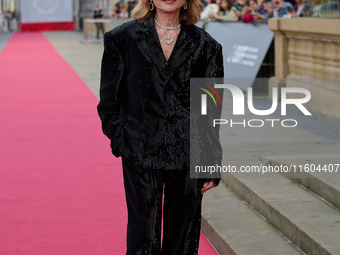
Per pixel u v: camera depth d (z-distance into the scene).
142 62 2.91
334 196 4.36
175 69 2.90
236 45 11.55
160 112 2.94
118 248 4.29
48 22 44.88
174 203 3.07
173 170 2.98
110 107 3.00
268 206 4.46
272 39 10.51
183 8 2.96
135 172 3.01
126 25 2.96
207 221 4.53
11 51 25.78
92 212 5.10
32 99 12.29
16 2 45.34
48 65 19.75
